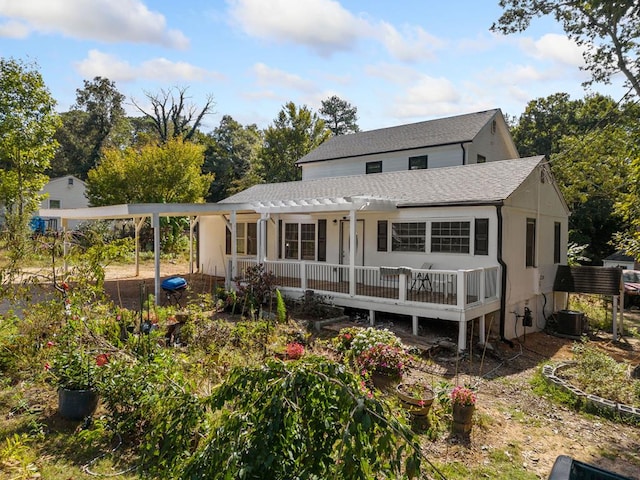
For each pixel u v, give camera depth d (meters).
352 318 12.12
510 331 11.94
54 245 7.69
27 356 6.86
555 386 8.08
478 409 6.90
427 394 6.29
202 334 8.09
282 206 13.52
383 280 13.35
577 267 14.95
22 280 7.66
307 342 9.23
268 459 2.24
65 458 4.57
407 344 9.79
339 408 2.28
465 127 21.09
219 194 47.31
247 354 7.33
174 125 48.66
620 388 7.67
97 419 5.02
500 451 5.57
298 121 42.25
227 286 14.52
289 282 14.05
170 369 5.16
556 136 34.75
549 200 14.78
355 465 2.05
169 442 3.33
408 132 23.39
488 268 11.08
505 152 23.41
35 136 19.70
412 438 2.21
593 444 6.02
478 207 11.54
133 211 12.09
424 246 12.67
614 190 21.77
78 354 5.66
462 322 9.80
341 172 24.36
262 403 2.48
